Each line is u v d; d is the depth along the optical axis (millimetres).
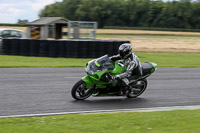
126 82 11266
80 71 18469
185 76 18000
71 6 136500
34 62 22031
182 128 7727
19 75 16234
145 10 130750
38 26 39688
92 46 24891
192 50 39531
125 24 132000
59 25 44656
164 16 128500
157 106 11055
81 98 11367
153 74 18312
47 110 9859
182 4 126312
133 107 10789
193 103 11641
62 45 24734
